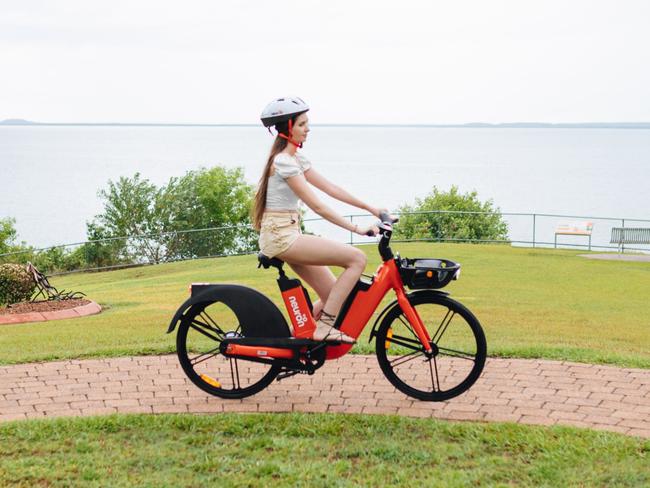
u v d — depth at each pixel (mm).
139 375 6559
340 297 5500
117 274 26328
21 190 153125
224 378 6461
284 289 5637
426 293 5691
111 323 10562
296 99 5500
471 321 5621
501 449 4793
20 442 4934
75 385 6289
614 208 107500
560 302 14062
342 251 5457
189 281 18719
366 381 6301
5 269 12891
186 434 5090
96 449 4828
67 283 24234
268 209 5523
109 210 42281
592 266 21766
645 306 13789
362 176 175500
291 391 6055
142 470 4523
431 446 4844
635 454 4668
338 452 4781
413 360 6922
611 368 6656
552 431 5035
